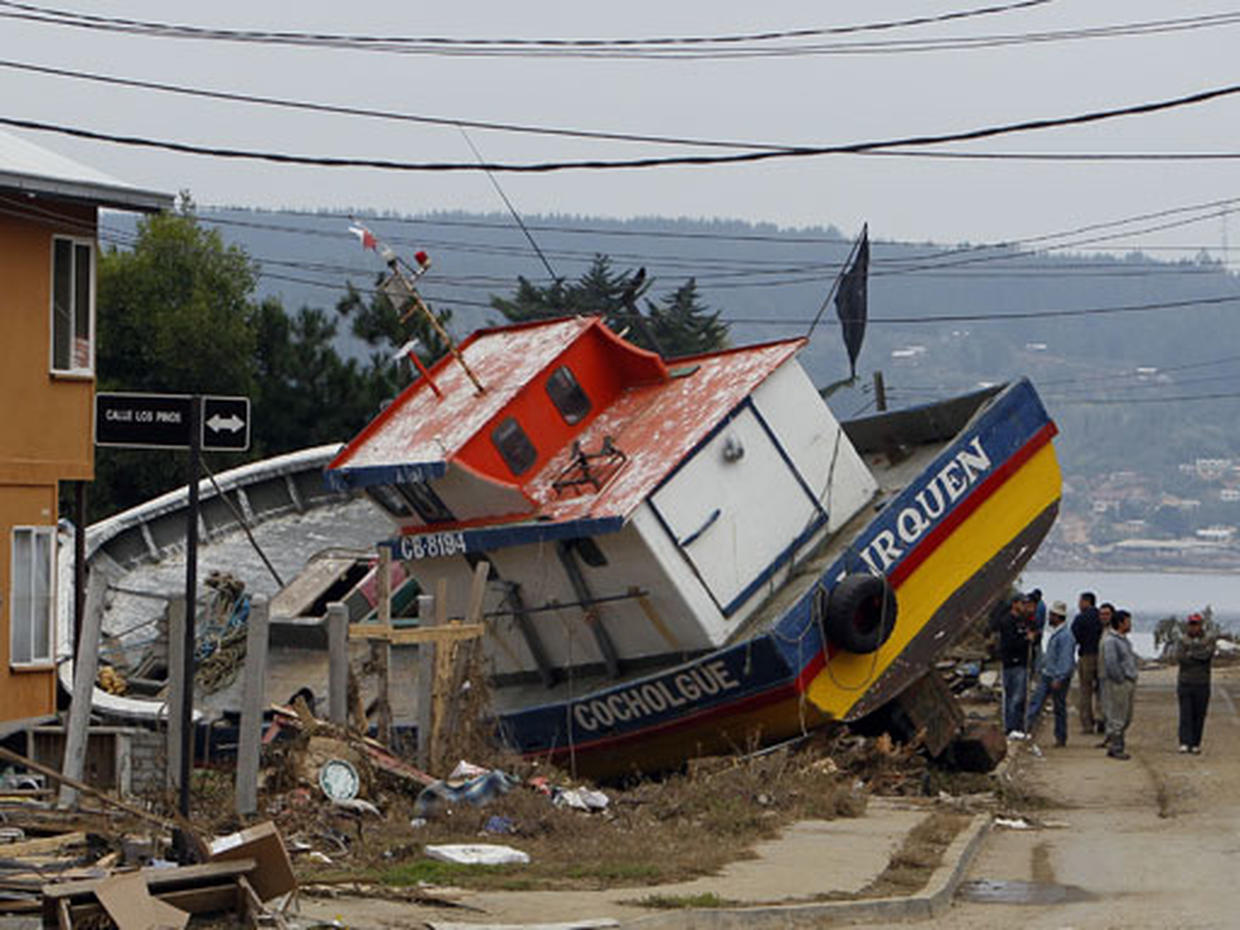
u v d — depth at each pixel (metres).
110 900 29.03
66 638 73.75
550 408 63.00
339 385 134.00
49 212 63.28
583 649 62.72
